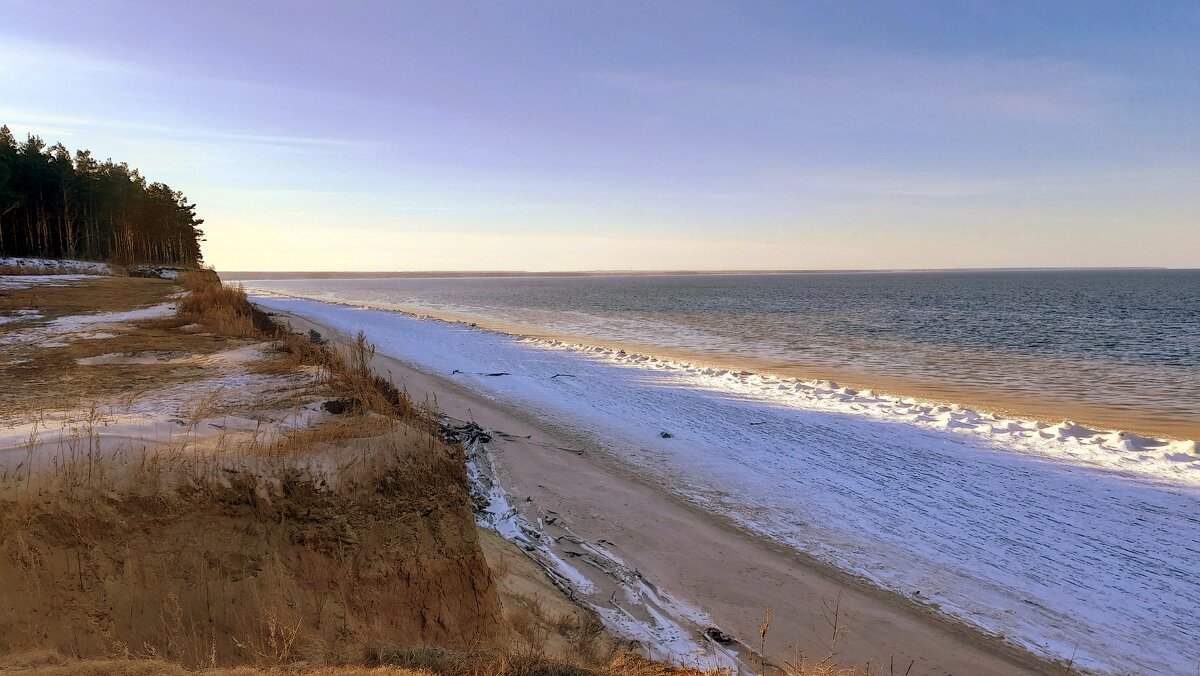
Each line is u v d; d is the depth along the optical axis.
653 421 15.09
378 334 33.84
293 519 5.00
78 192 57.84
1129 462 11.73
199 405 7.35
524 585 6.79
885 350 32.66
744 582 7.52
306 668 3.78
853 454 12.44
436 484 5.73
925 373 24.75
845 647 6.25
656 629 6.44
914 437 13.65
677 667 5.57
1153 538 8.54
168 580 4.44
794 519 9.36
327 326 36.38
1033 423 14.68
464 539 5.65
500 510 9.29
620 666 5.21
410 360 24.03
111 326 17.31
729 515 9.52
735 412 16.06
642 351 31.64
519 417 15.29
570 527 8.96
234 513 4.85
